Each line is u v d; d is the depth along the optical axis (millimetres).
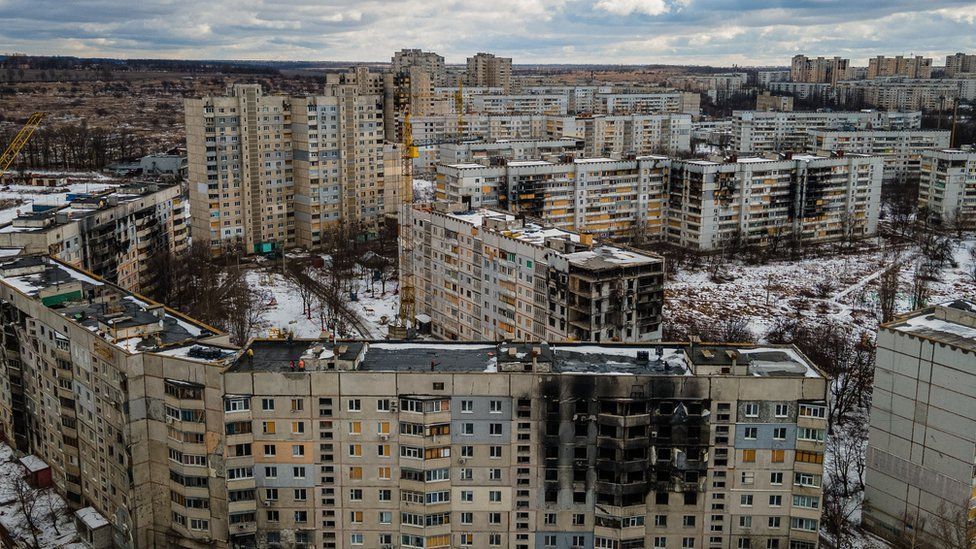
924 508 159125
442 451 147000
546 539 150750
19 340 189750
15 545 167375
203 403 147125
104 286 188250
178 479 152875
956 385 150625
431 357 154750
